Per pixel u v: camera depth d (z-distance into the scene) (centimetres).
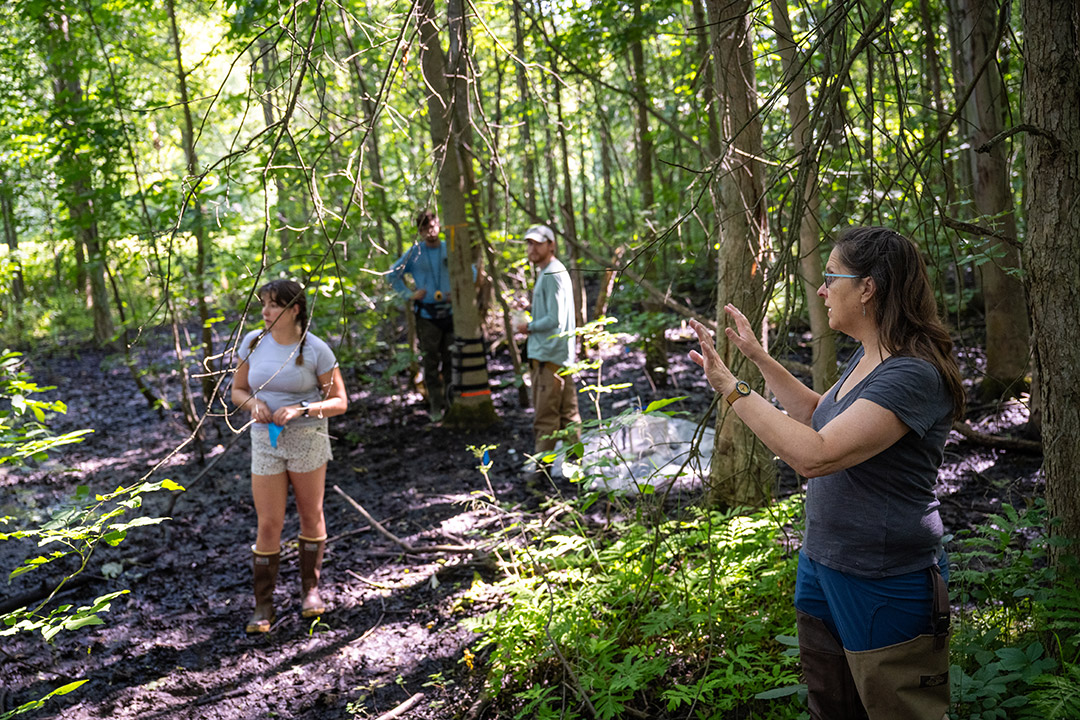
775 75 579
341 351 892
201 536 565
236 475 693
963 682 253
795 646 293
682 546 385
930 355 206
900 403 198
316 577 442
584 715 326
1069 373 279
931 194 303
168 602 470
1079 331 277
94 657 410
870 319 213
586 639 348
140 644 422
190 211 605
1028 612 301
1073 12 264
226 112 1053
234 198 629
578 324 821
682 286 1098
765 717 299
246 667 397
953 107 611
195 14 930
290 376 418
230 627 438
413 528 550
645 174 886
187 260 751
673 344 961
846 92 399
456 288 753
